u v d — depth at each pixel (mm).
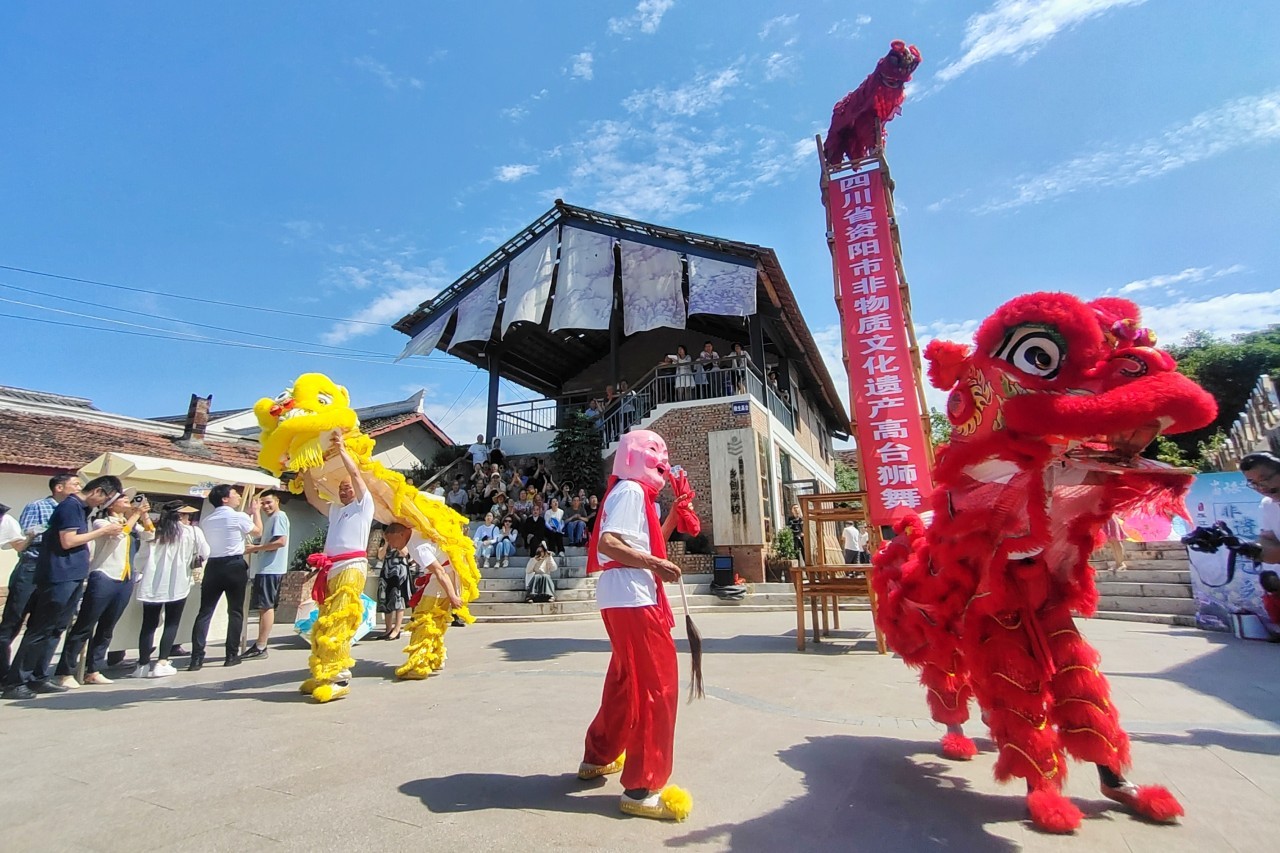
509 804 2916
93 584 6184
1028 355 2641
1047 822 2631
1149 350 2584
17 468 13016
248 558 8234
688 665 6453
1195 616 8773
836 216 8031
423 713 4648
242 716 4625
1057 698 2852
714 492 15703
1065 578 2961
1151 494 2824
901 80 7762
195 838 2574
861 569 7184
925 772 3355
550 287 18891
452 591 6234
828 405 28719
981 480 3000
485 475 18656
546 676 6066
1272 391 11008
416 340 19734
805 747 3771
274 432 5625
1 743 3957
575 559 14586
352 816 2779
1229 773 3275
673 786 2998
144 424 18000
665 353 22438
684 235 16891
